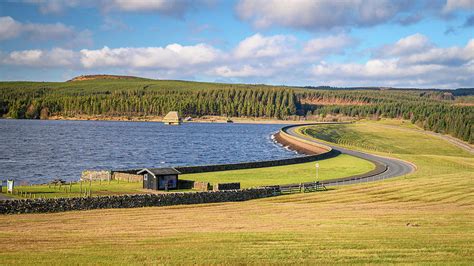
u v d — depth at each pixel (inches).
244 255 1105.4
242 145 7194.9
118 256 1091.3
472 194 2370.8
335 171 3617.1
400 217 1676.9
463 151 7160.4
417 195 2353.6
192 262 1047.0
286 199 2305.6
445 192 2427.4
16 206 1795.0
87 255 1099.9
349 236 1316.4
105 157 5113.2
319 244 1216.2
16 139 6968.5
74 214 1786.4
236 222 1598.2
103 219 1668.3
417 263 1034.1
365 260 1066.1
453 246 1192.8
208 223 1577.3
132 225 1535.4
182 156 5506.9
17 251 1138.0
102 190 2442.2
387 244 1213.7
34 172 3826.3
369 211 1856.5
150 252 1130.0
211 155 5689.0
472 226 1491.1
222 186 2556.6
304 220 1631.4
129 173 3166.8
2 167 4042.8
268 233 1364.4
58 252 1127.0
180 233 1371.8
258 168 3732.8
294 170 3634.4
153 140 7760.8
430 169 3720.5
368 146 7165.4
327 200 2261.3
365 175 3385.8
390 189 2524.6
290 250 1153.4
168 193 2171.5
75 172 3900.1
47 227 1486.2
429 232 1381.6
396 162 4271.7
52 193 2265.0
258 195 2416.3
